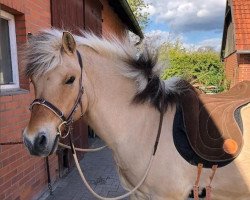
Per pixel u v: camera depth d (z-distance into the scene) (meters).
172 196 2.21
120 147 2.26
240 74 11.47
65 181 4.82
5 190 3.18
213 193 2.27
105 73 2.22
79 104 2.06
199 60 14.90
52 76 1.94
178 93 2.29
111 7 10.73
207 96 2.35
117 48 2.28
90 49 2.22
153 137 2.21
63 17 5.11
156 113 2.26
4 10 3.42
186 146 2.16
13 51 3.67
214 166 2.15
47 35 2.04
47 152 1.93
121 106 2.24
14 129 3.40
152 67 2.29
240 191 2.23
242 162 2.17
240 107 2.24
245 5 12.34
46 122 1.92
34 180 3.91
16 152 3.43
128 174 2.31
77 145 5.89
